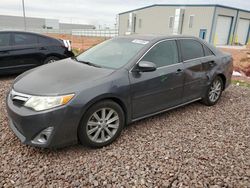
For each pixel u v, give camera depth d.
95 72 3.35
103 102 3.16
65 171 2.71
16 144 3.23
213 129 3.88
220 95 5.18
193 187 2.51
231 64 5.30
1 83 6.35
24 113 2.85
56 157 2.97
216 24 30.56
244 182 2.60
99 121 3.19
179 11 32.75
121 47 4.01
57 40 7.88
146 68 3.44
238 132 3.81
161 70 3.80
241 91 6.27
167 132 3.72
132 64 3.51
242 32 35.34
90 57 4.07
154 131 3.74
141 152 3.13
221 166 2.87
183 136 3.60
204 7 30.47
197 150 3.21
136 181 2.58
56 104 2.82
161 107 3.95
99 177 2.63
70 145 3.20
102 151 3.15
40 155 3.00
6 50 6.74
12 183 2.50
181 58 4.20
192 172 2.74
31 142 2.90
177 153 3.12
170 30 34.88
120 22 45.66
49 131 2.84
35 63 7.34
